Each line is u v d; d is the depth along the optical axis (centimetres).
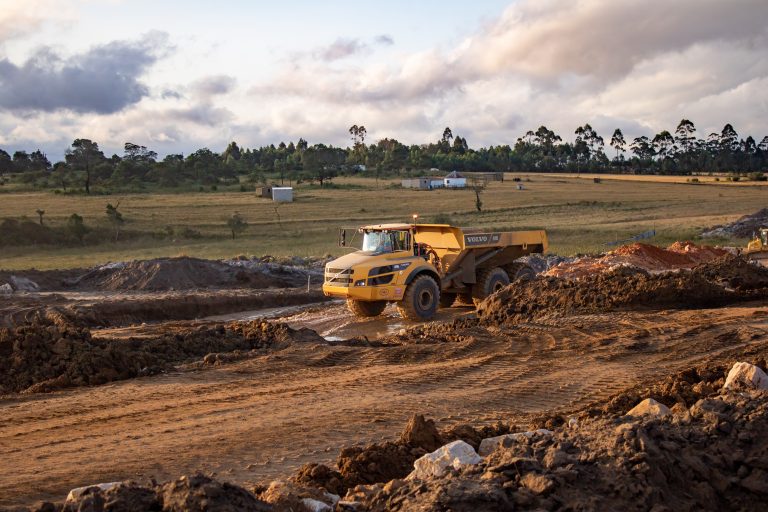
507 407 980
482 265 2217
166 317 2367
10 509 604
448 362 1284
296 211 8588
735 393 688
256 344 1532
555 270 2698
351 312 2177
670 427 593
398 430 877
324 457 782
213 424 914
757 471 536
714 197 10300
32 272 3056
